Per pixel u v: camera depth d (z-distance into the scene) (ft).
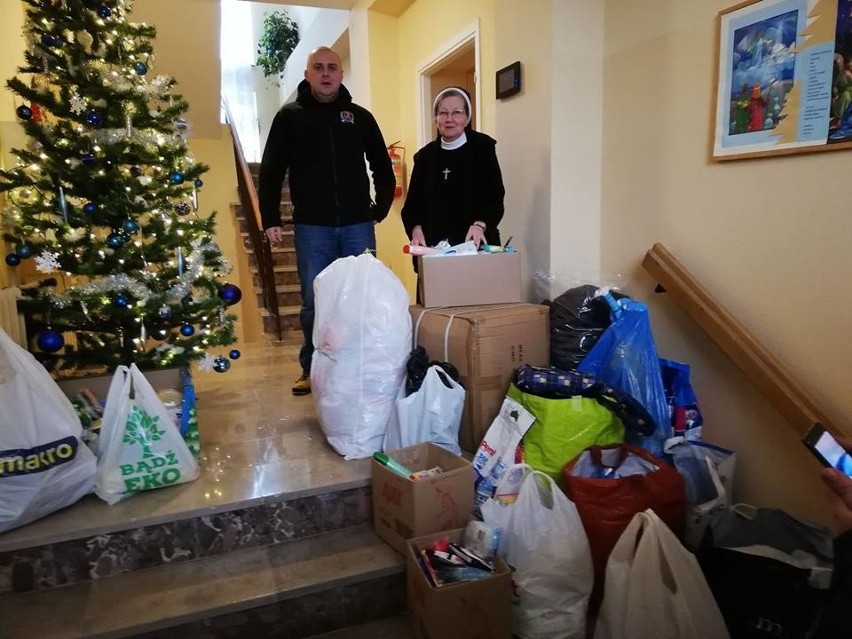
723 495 5.76
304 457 6.82
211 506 5.70
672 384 6.63
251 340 17.16
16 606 5.08
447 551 5.07
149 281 7.61
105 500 5.77
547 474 5.86
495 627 4.76
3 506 5.14
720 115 6.16
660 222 7.11
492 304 7.77
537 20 7.86
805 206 5.42
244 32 29.22
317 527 6.16
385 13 14.79
